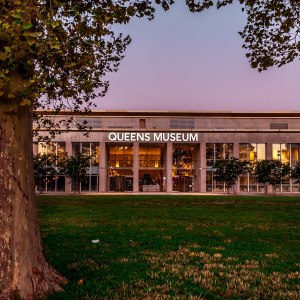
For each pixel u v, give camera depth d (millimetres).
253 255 9734
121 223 16641
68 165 56375
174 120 70750
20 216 5680
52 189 64438
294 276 7656
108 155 69875
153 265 8484
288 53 12305
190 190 69812
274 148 67000
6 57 4824
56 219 18156
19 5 5078
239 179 66875
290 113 70625
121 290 6508
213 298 6164
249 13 11961
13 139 5621
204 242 11664
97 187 65875
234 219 18656
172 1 9672
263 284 7059
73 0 6160
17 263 5562
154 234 13273
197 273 7773
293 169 59438
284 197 44500
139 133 66250
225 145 67375
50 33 5277
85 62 6395
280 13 11438
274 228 15250
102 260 9000
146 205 28797
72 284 6590
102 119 69250
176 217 19469
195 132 66812
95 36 6371
